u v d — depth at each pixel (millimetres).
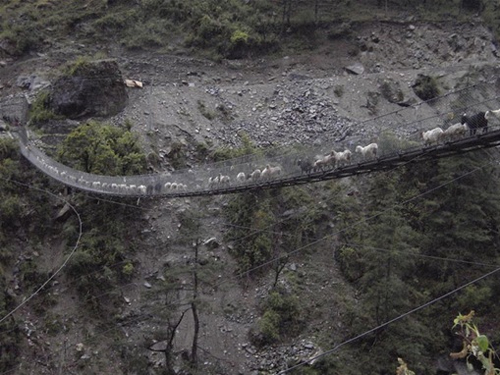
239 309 43875
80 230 46906
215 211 49375
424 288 43688
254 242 46844
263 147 55812
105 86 58125
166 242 47312
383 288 41594
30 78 63969
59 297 43969
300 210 49344
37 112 57875
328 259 47156
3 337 40719
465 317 7301
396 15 72750
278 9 73062
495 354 7344
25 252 46438
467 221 44469
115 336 42062
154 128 56156
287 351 41125
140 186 43469
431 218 45656
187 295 43625
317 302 44156
